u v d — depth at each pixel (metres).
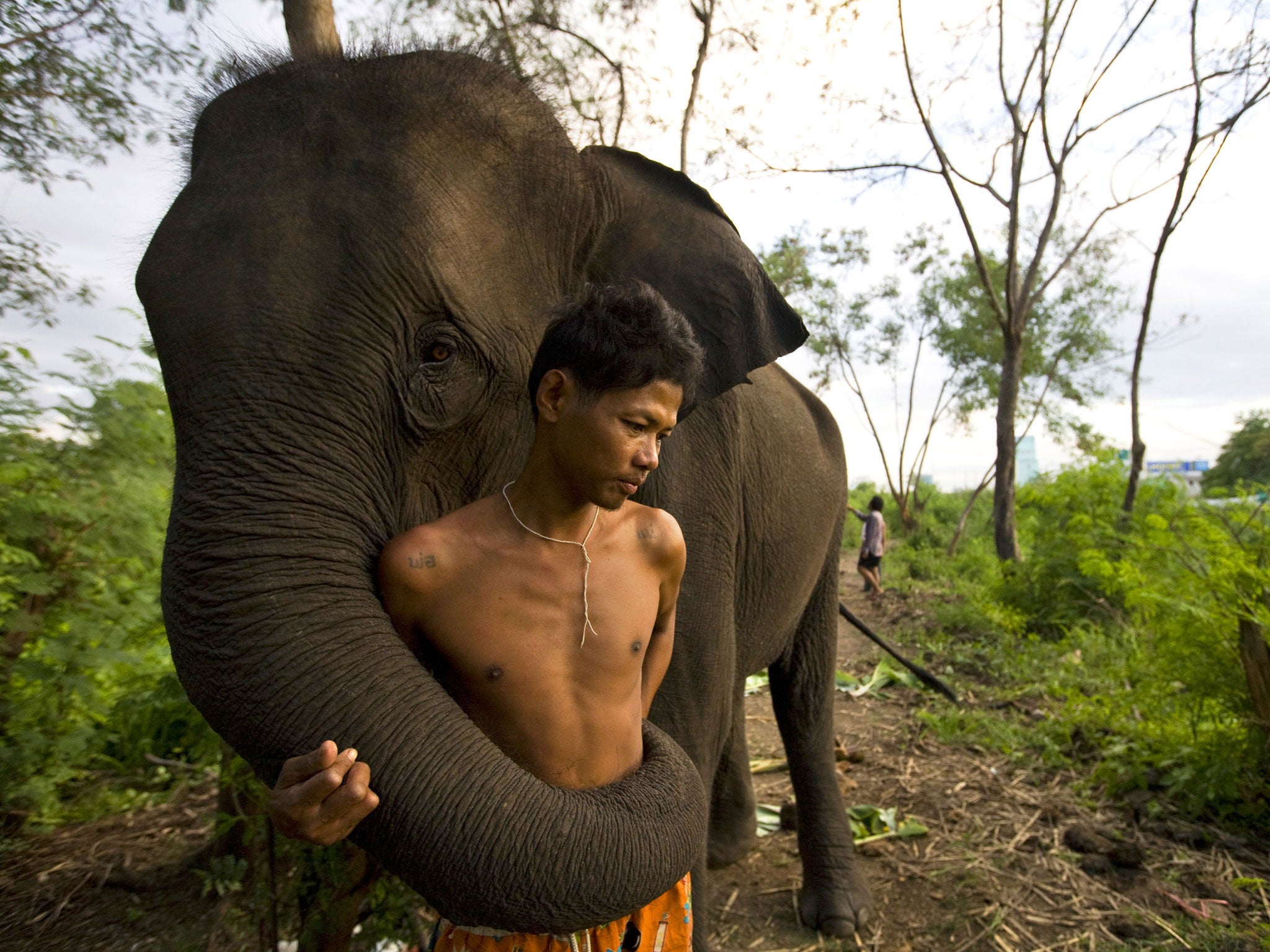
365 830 1.28
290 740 1.30
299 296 1.56
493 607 1.45
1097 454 9.38
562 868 1.28
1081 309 19.72
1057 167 12.42
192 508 1.44
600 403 1.33
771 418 3.46
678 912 1.69
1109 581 7.89
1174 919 3.47
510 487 1.51
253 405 1.49
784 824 4.53
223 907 3.04
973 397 21.27
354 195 1.65
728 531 2.75
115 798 4.21
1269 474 16.55
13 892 3.48
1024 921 3.51
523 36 4.19
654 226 2.38
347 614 1.41
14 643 4.14
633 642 1.55
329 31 3.00
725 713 2.77
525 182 1.97
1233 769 4.23
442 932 1.65
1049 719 5.58
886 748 5.54
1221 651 4.59
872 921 3.60
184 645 1.39
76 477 4.62
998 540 12.84
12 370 4.07
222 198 1.63
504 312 1.88
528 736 1.45
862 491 31.86
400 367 1.68
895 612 10.34
